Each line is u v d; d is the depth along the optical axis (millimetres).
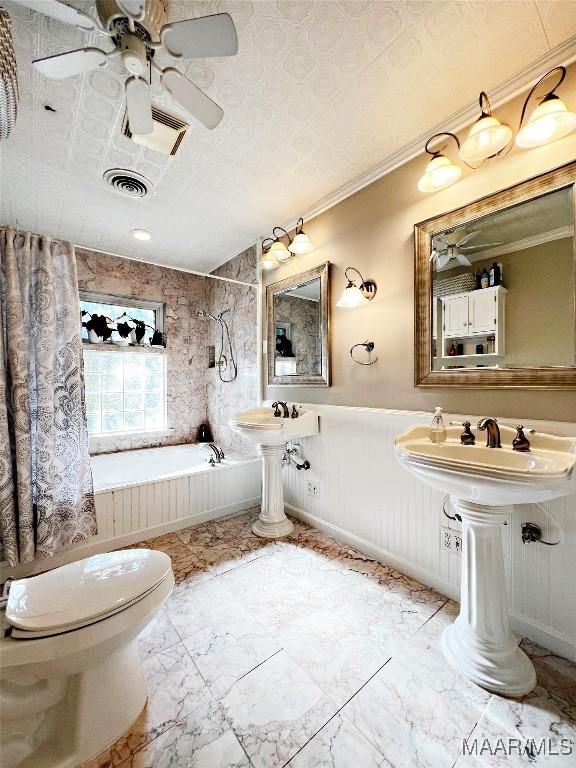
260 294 2898
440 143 1631
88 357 3154
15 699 963
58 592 1003
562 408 1283
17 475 1798
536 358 1335
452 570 1604
